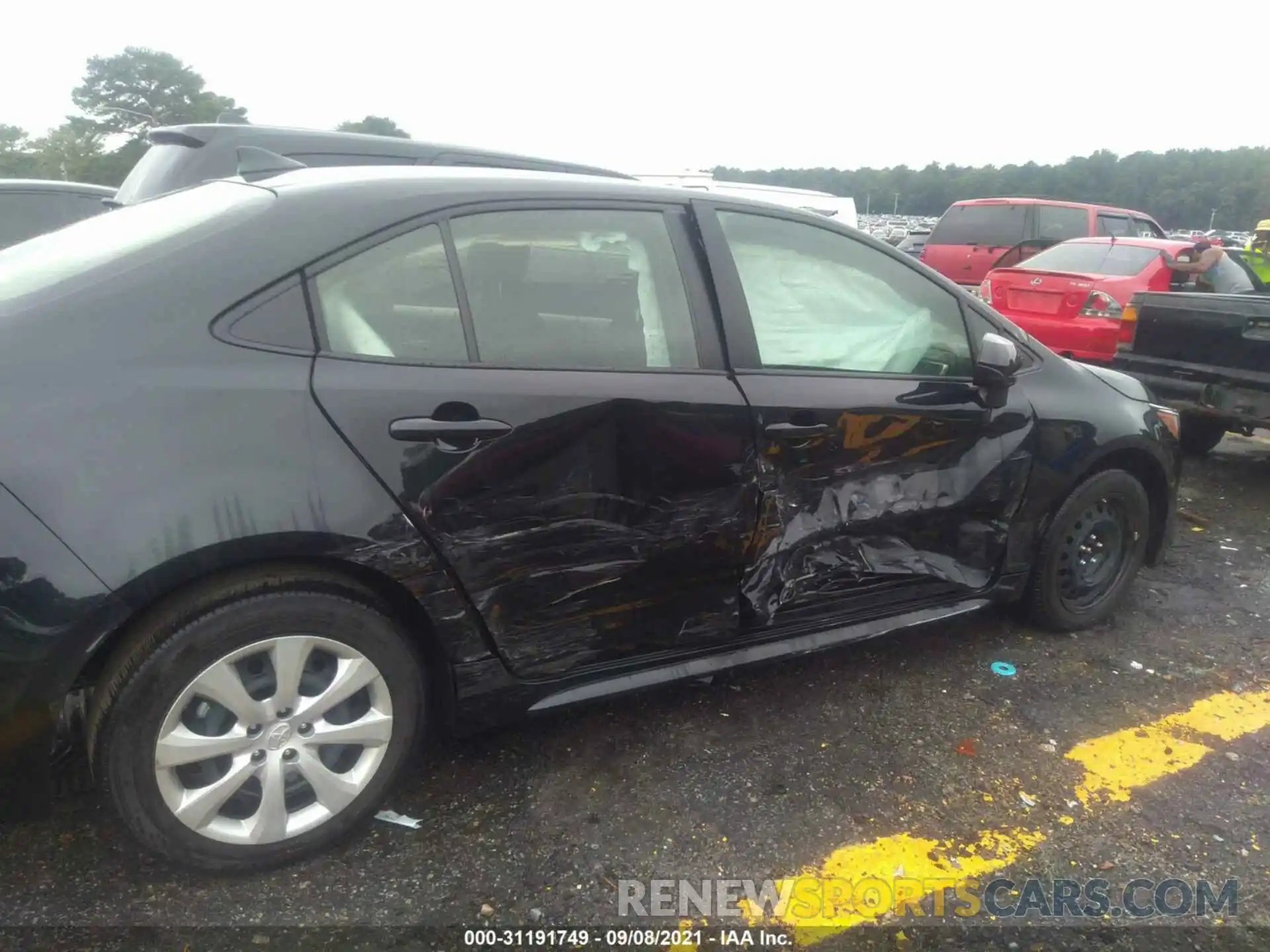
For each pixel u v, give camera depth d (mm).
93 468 1846
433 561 2209
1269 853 2449
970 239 12828
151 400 1918
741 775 2688
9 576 1779
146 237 2207
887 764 2770
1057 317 7820
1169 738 2967
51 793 1981
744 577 2732
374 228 2246
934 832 2486
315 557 2074
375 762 2279
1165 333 5555
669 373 2535
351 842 2352
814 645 2943
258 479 1979
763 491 2682
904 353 3062
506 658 2416
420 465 2156
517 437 2270
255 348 2057
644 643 2631
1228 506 5398
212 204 2355
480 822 2449
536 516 2330
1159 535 3824
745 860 2355
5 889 2139
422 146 6020
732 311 2680
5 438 1795
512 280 2393
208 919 2080
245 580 2029
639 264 2580
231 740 2070
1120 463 3602
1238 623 3824
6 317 1934
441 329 2273
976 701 3137
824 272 2934
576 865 2312
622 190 2619
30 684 1835
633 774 2674
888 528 2998
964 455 3098
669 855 2359
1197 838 2498
